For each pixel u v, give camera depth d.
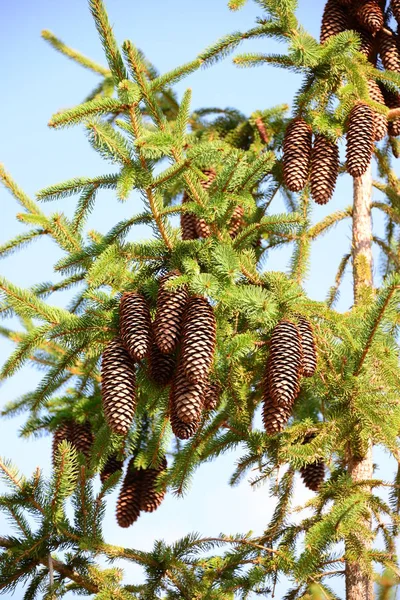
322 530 8.14
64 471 8.69
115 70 8.59
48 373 8.81
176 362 8.17
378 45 10.90
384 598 8.18
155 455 9.48
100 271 8.04
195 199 8.55
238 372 8.94
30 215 8.63
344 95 9.70
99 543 8.87
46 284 8.96
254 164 8.79
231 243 8.70
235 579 9.60
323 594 9.12
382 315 8.36
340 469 10.00
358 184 12.39
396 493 9.82
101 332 8.44
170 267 8.48
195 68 8.62
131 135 8.20
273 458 9.55
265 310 8.01
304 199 10.88
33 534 8.76
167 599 9.16
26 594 8.73
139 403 9.59
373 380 8.68
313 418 10.20
